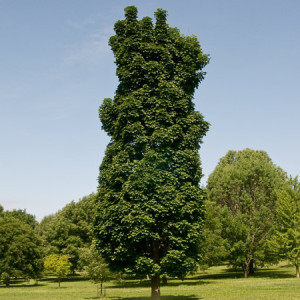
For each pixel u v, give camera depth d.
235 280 39.91
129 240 16.55
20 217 77.62
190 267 17.05
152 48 18.86
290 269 55.75
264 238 45.62
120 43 20.06
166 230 16.58
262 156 61.06
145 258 16.48
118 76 19.55
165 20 20.12
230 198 50.91
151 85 19.00
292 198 42.16
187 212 17.23
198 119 19.23
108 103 19.81
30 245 47.00
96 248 17.86
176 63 20.12
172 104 18.59
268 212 46.22
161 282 40.88
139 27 19.70
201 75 20.34
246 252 45.59
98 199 18.52
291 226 40.22
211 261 44.38
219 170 59.38
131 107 17.81
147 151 17.59
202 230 18.19
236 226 46.03
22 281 56.50
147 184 16.50
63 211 62.62
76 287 39.75
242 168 50.84
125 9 20.28
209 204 47.34
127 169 17.03
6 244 45.91
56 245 57.19
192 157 18.09
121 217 16.41
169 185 17.02
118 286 39.50
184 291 27.42
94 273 26.72
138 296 25.98
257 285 29.92
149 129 18.27
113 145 18.42
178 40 20.23
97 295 27.08
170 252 16.52
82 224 58.53
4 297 26.44
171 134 17.75
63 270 41.12
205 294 23.89
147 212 16.27
